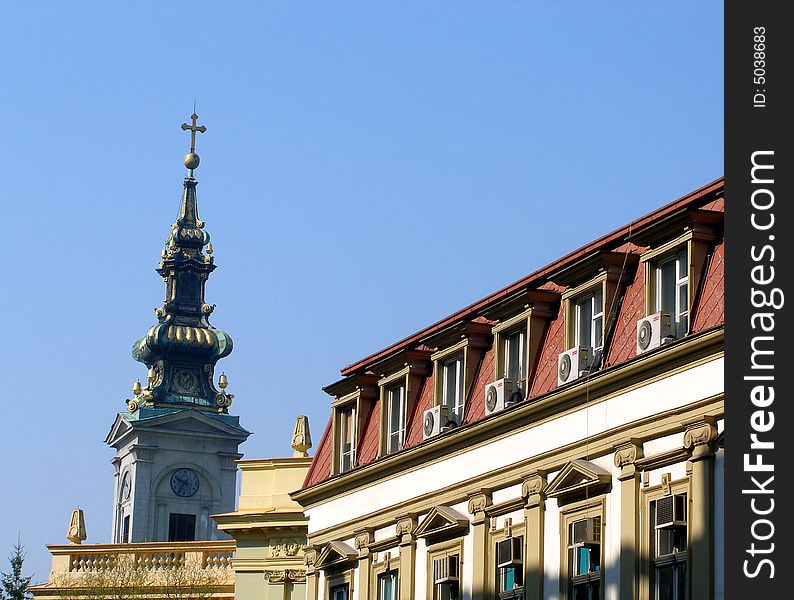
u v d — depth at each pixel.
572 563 55.41
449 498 61.94
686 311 52.50
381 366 68.19
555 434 56.84
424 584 62.75
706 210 51.91
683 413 51.22
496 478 59.50
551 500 56.78
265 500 81.19
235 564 80.44
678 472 51.34
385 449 66.88
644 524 52.38
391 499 65.56
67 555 89.25
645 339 52.97
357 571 67.19
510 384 59.69
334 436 70.50
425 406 65.44
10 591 92.56
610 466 54.19
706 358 50.69
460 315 63.91
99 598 86.75
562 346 57.94
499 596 58.84
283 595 78.94
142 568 87.38
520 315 59.81
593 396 55.22
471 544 60.41
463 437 61.19
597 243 56.84
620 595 52.75
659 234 53.75
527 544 57.31
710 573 49.31
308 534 70.88
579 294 57.69
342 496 68.94
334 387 71.00
